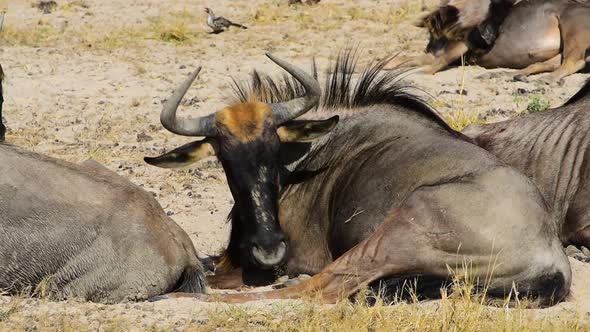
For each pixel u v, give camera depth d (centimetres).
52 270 1661
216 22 4559
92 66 3944
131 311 1628
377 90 2000
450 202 1728
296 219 1942
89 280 1670
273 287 1858
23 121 3209
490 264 1706
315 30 4631
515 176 1772
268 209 1812
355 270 1728
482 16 3906
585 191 2112
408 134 1920
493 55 3944
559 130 2217
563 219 2139
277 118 1883
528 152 2217
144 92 3600
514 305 1728
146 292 1692
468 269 1712
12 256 1644
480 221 1709
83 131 3120
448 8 3934
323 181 1941
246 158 1822
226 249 2028
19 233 1645
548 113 2289
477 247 1706
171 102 1847
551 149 2192
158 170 2741
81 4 5138
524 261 1708
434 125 1961
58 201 1664
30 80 3703
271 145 1836
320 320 1602
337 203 1894
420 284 1742
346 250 1861
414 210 1736
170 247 1725
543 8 3862
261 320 1605
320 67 3897
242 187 1817
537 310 1698
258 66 3966
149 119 3269
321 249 1919
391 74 2073
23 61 3994
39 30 4547
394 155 1870
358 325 1573
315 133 1902
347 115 1984
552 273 1719
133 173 2708
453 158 1809
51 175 1681
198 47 4316
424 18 4175
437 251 1712
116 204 1698
